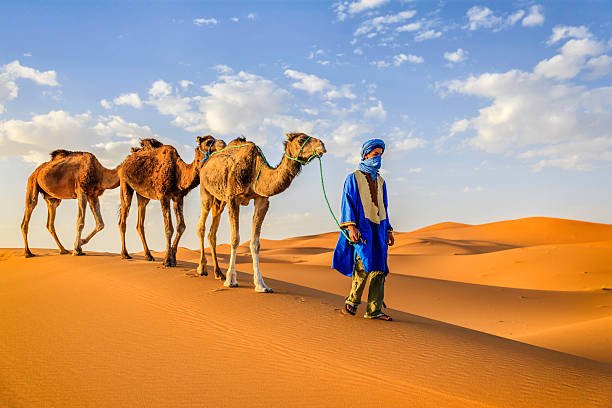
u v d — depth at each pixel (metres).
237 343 6.57
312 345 6.36
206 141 12.24
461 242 74.31
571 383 5.13
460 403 4.61
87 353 6.42
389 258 41.16
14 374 5.76
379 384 5.08
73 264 14.81
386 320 7.80
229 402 4.83
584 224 93.06
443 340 6.66
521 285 30.19
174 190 14.25
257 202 10.28
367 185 7.48
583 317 18.83
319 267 34.22
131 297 9.59
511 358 5.95
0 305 9.75
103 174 18.22
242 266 34.34
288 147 9.01
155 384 5.33
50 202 19.50
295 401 4.80
